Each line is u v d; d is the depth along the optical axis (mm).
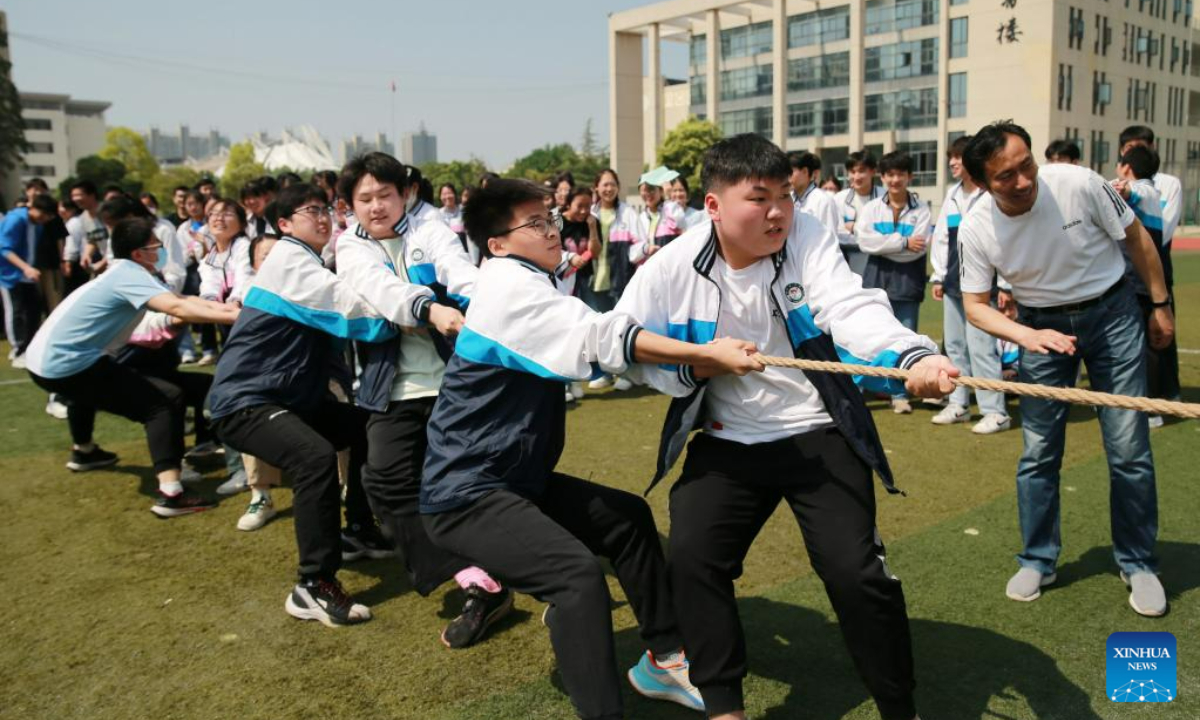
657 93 49719
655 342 2529
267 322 3744
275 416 3645
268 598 3836
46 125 107438
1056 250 3391
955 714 2787
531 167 75062
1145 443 3439
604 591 2533
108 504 5125
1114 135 42875
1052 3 37562
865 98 43250
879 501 4703
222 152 185125
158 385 4918
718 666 2572
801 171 7125
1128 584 3580
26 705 3043
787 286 2666
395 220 3775
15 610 3775
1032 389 2145
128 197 5996
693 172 46219
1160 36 45594
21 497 5273
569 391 7395
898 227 6438
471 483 2707
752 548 4109
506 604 3525
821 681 3002
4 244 9602
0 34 44906
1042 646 3180
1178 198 5703
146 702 3043
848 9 42969
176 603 3805
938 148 41406
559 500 2904
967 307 3609
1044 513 3576
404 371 3643
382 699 3010
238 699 3041
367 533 4262
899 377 2328
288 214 3777
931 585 3686
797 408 2689
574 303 2691
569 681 2500
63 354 4699
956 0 40219
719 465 2672
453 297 3729
